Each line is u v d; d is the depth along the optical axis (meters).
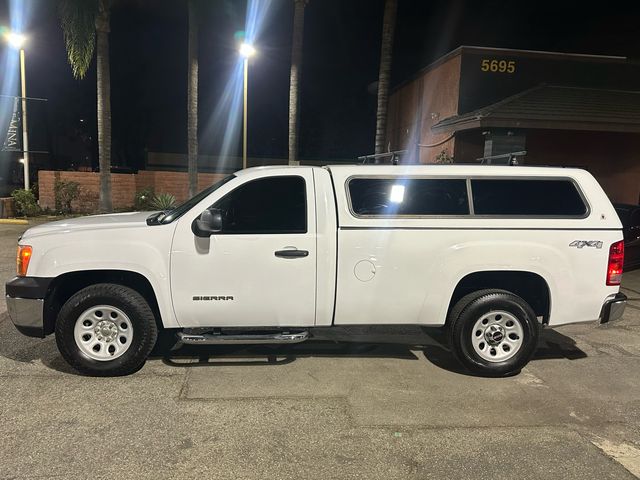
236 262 4.58
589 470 3.33
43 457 3.34
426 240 4.71
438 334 6.12
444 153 16.06
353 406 4.16
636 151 15.82
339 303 4.71
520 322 4.80
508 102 13.35
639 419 4.05
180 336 4.66
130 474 3.18
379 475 3.23
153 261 4.54
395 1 15.60
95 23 16.75
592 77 15.88
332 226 4.65
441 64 16.81
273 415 3.98
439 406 4.20
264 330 4.88
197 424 3.81
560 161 15.67
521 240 4.76
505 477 3.24
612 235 4.87
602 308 4.89
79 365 4.59
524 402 4.31
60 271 4.52
